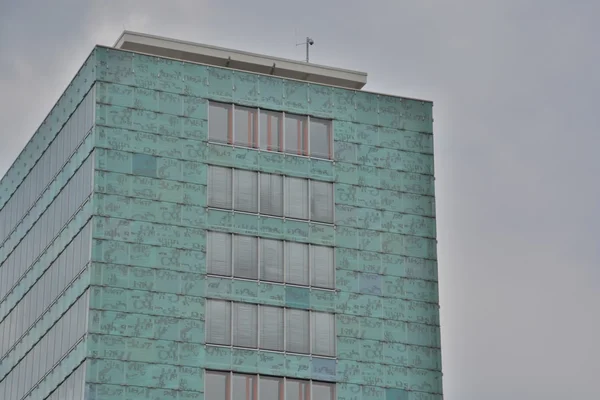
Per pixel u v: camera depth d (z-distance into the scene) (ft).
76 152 392.68
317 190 398.21
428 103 416.87
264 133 397.19
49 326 393.50
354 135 406.21
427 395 391.65
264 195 392.27
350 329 390.01
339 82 419.33
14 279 428.56
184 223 382.22
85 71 394.52
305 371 382.42
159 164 384.27
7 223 442.09
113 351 367.25
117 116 384.27
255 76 400.26
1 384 426.92
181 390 369.50
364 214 400.67
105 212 376.68
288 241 391.24
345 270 394.32
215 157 390.01
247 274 384.27
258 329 381.19
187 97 391.65
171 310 374.63
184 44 405.39
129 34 402.11
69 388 372.79
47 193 410.11
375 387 387.55
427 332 396.98
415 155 410.93
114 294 371.35
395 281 398.21
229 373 375.45
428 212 407.44
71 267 384.68
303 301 387.75
